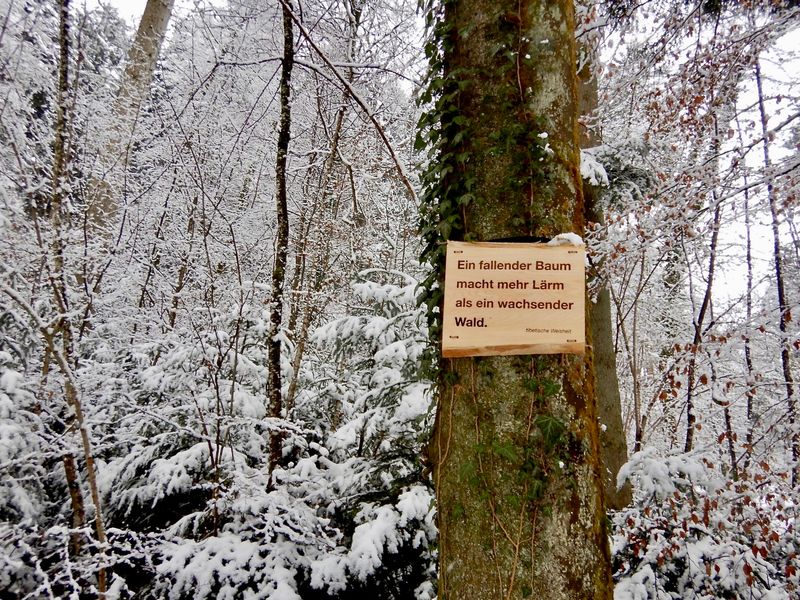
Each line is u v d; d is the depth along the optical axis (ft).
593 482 5.51
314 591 11.98
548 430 5.32
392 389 15.25
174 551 11.57
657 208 13.37
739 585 11.04
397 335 16.61
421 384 14.88
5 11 11.23
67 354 11.62
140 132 16.85
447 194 6.34
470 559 5.40
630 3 15.24
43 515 13.20
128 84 15.49
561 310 5.64
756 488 11.55
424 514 12.51
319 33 16.37
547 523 5.18
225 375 16.57
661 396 13.80
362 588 12.12
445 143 6.60
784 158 11.39
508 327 5.63
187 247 19.16
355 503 14.02
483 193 6.04
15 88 11.75
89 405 13.08
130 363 17.71
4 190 11.14
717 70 13.76
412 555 12.71
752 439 15.11
